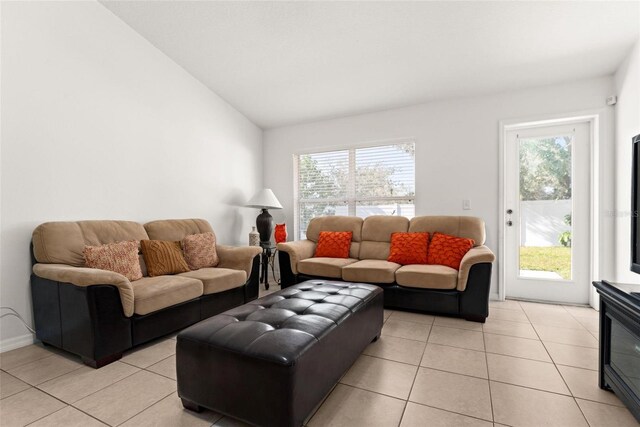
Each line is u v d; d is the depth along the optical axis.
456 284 2.72
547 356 2.00
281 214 4.65
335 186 4.37
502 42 2.68
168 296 2.27
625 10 2.25
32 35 2.29
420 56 2.96
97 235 2.49
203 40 3.05
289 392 1.21
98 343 1.88
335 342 1.56
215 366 1.36
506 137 3.43
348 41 2.88
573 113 3.03
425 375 1.77
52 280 2.06
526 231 3.38
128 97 2.94
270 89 3.77
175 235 3.08
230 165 4.14
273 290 3.88
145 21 2.88
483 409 1.46
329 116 4.23
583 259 3.15
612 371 1.52
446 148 3.59
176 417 1.42
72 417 1.42
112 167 2.81
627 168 2.61
